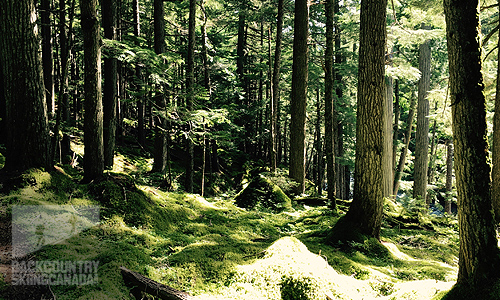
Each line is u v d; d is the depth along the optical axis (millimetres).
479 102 3396
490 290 3225
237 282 4020
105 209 5859
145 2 19766
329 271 4234
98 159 6539
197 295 3740
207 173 18719
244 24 22391
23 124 5707
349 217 6555
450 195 20500
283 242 4590
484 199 3396
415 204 10828
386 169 16047
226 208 8891
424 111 17438
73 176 7078
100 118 6555
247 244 5484
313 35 18797
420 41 13227
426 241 7488
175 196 8305
